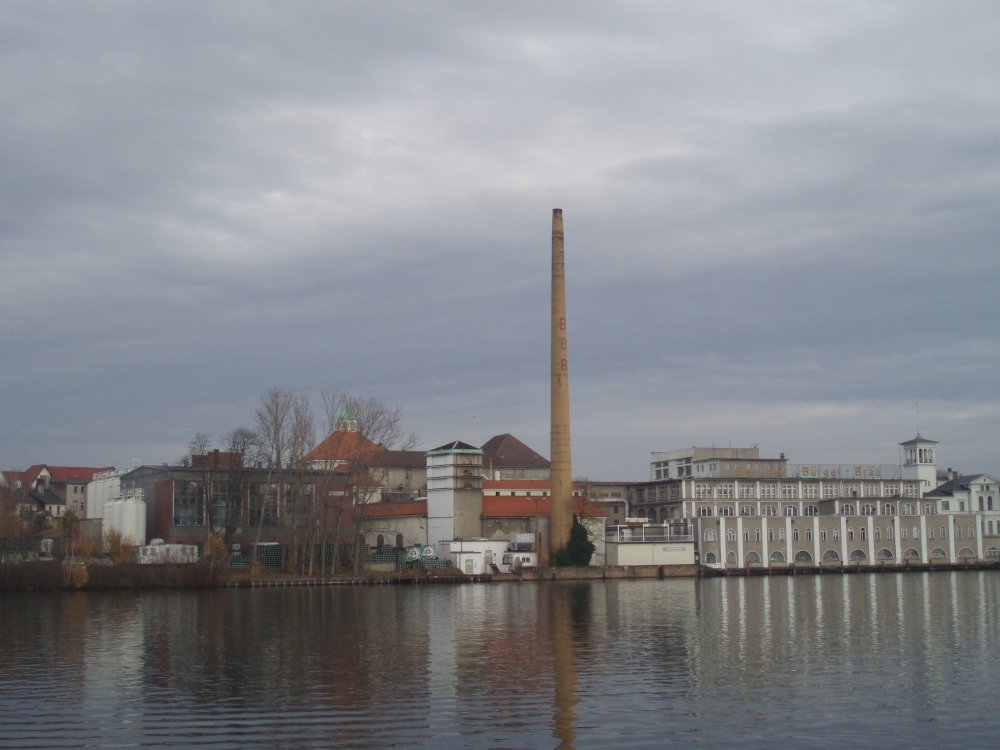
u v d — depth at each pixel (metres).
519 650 69.56
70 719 47.75
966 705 50.03
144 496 187.12
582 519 184.50
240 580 149.75
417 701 51.34
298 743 43.31
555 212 181.25
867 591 131.88
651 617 94.00
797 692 53.38
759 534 192.62
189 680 57.78
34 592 135.75
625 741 43.41
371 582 158.62
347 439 173.50
